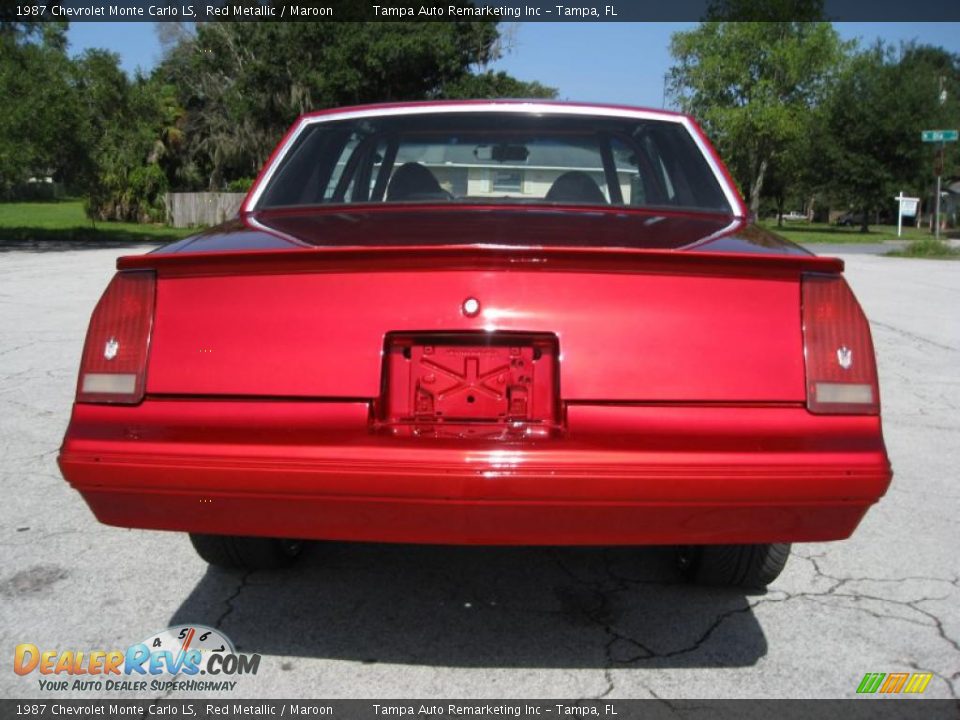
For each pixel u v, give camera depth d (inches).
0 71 808.9
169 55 1865.2
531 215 115.3
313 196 135.6
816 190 1845.5
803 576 132.7
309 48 1440.7
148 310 92.6
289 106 1494.8
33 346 310.3
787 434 87.2
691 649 110.7
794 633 114.9
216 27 1748.3
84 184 960.3
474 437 87.2
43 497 162.7
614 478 84.2
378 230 105.7
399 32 1396.4
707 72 1674.5
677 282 89.7
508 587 128.4
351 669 105.5
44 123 838.5
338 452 86.0
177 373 90.4
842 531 89.0
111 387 91.0
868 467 86.4
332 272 90.7
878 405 89.2
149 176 1460.4
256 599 123.5
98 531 147.1
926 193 1670.8
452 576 132.0
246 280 91.7
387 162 143.3
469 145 142.3
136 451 88.4
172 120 1673.2
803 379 88.6
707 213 123.3
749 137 1708.9
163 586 127.1
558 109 141.8
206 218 1480.1
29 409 224.7
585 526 86.5
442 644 111.5
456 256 89.0
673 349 88.2
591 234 102.0
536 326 88.4
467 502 85.0
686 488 84.7
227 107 1679.4
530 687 101.8
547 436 88.1
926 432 213.3
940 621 118.4
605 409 87.0
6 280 530.9
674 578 132.0
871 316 409.1
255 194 133.1
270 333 90.2
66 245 932.6
